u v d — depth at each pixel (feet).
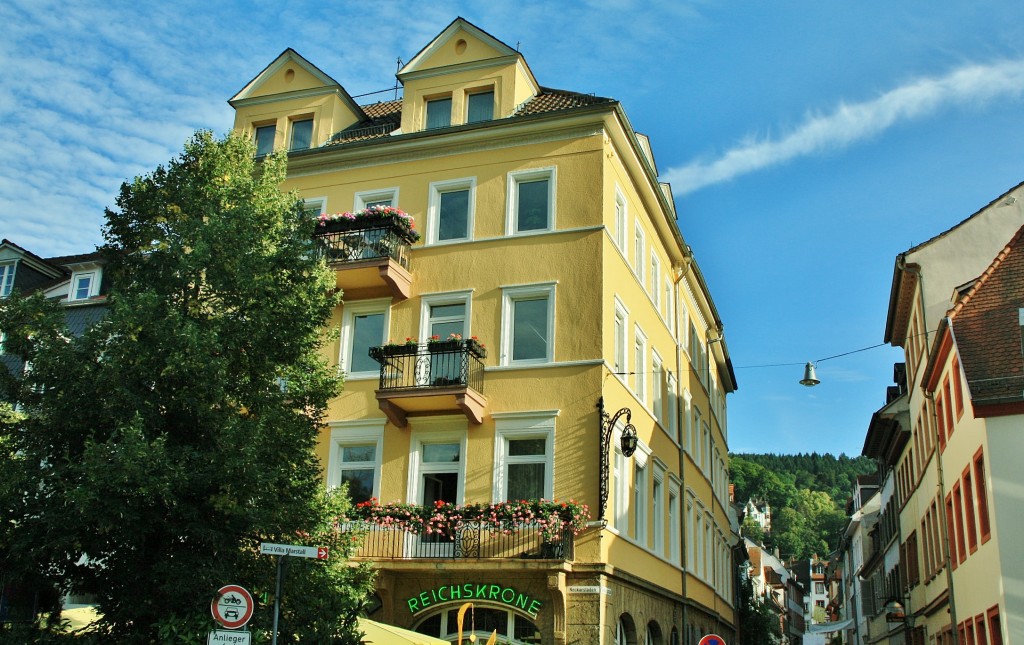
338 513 54.34
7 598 49.03
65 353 48.47
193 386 48.32
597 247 72.02
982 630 70.13
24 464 46.47
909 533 119.44
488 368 71.05
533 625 64.49
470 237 75.51
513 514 65.10
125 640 46.09
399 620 66.08
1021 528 60.59
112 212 55.93
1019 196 96.73
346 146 80.69
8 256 98.02
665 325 96.12
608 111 73.87
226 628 41.34
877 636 163.84
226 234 52.29
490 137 77.30
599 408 67.97
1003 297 73.26
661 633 83.35
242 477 46.88
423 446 71.56
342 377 55.62
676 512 94.48
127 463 43.24
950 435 81.51
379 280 75.00
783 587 359.66
